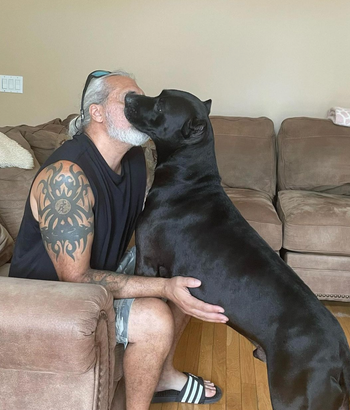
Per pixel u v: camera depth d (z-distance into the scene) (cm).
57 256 129
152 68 368
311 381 116
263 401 180
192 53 362
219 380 191
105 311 116
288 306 123
